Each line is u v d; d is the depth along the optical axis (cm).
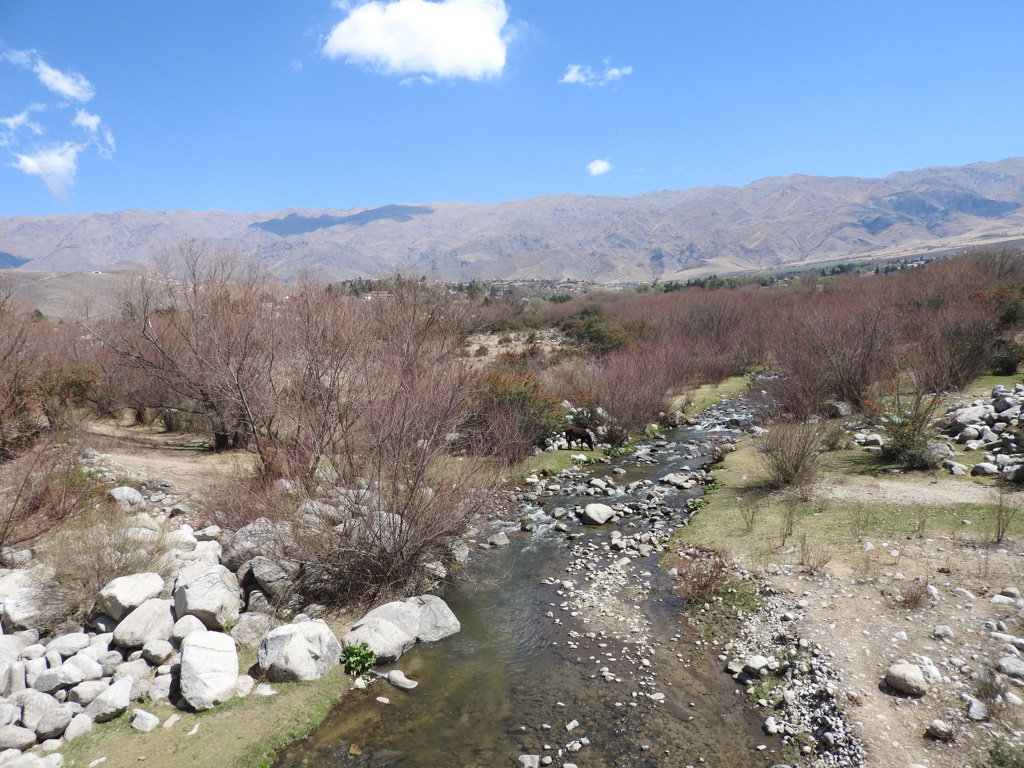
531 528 950
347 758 451
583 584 745
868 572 654
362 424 785
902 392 1371
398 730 483
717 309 2895
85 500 795
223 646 535
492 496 853
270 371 948
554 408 1470
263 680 530
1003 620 529
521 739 469
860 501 866
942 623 540
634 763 436
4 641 509
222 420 1138
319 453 776
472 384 1210
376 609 639
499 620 664
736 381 2245
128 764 427
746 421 1595
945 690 454
